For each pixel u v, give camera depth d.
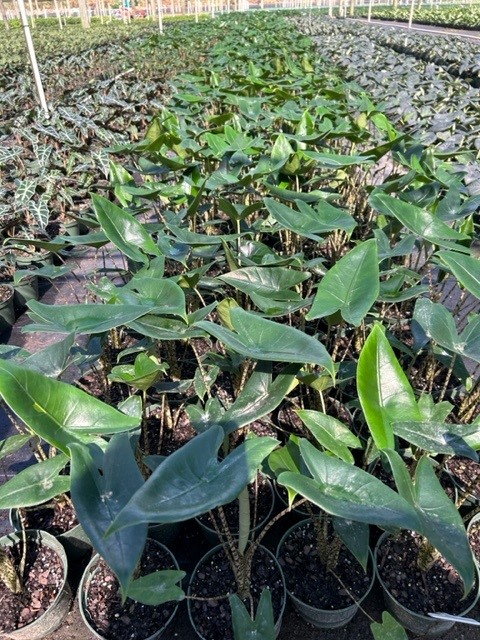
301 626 1.36
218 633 1.24
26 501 1.08
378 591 1.40
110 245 3.51
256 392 1.24
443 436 1.07
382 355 1.10
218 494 0.78
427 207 2.20
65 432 1.01
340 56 7.39
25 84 6.52
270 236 3.08
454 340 1.32
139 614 1.28
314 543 1.42
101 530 0.81
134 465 0.94
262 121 3.47
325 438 1.17
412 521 0.79
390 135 2.82
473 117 3.63
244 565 1.19
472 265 1.31
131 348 1.54
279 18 15.22
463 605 1.29
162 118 3.50
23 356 1.38
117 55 9.06
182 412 1.88
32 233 3.15
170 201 2.78
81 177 3.81
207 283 1.86
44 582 1.34
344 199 3.32
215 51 7.31
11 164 4.16
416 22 18.86
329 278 1.34
